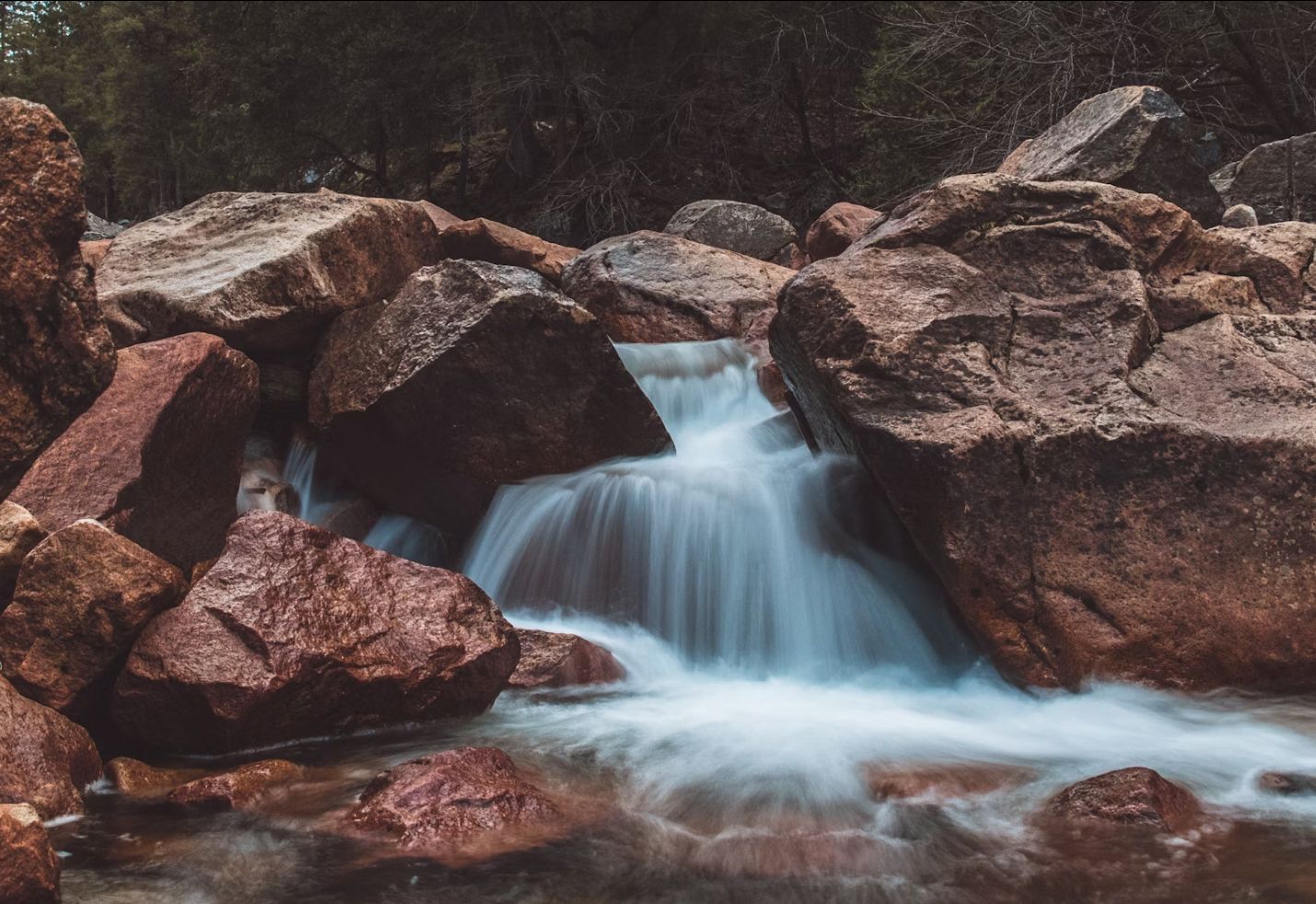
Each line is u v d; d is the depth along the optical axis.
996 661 5.45
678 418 8.95
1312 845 3.71
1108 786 4.04
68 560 4.71
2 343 5.56
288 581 4.98
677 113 22.12
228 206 8.90
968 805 4.16
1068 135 9.42
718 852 3.78
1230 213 9.07
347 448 7.57
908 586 6.14
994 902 3.38
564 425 7.26
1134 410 5.52
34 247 5.61
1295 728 4.94
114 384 6.04
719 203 13.27
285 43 20.84
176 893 3.45
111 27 26.36
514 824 3.97
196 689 4.60
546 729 5.09
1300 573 5.28
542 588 7.01
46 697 4.62
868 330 5.87
